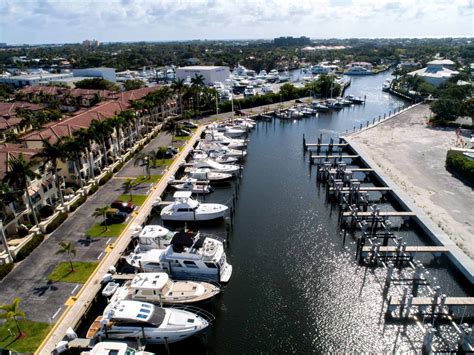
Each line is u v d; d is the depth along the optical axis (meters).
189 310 37.59
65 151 55.16
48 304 36.53
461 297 38.44
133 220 53.62
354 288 41.91
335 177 71.69
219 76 191.12
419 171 71.94
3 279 40.38
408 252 46.44
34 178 50.31
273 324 36.91
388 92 177.88
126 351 30.19
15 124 95.19
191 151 87.12
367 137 96.81
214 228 55.50
